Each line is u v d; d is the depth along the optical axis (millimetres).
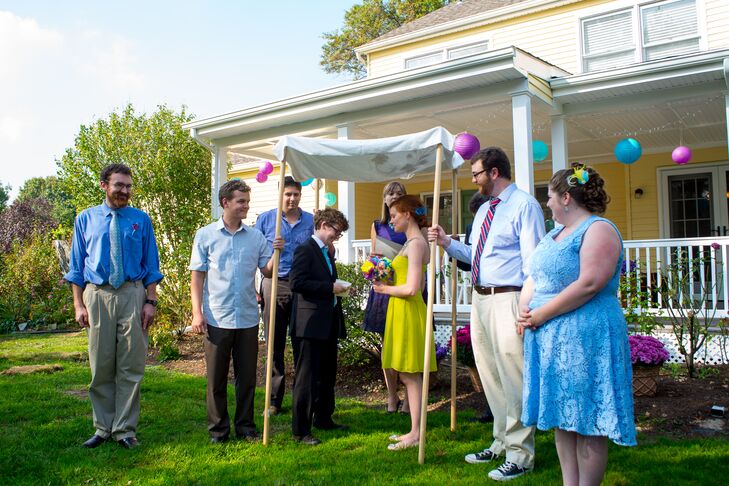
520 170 6863
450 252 3918
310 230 5207
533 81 7027
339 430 4258
